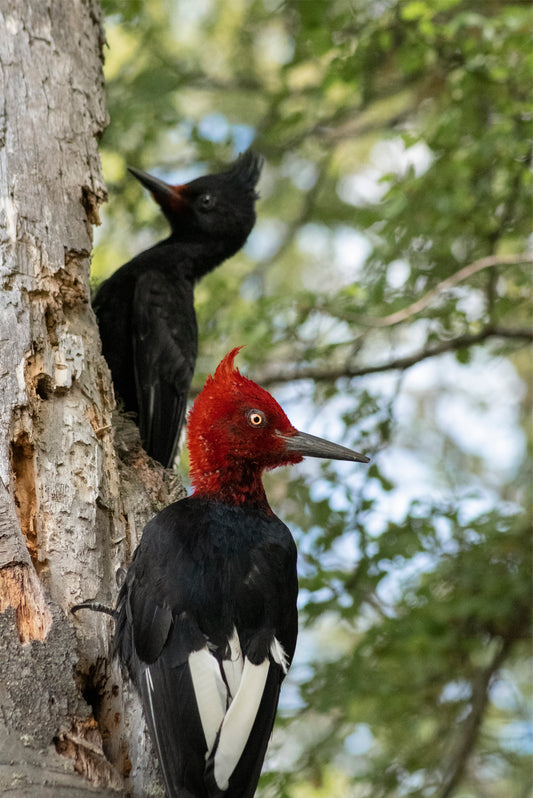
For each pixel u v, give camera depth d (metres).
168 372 9.87
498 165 13.12
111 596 6.88
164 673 6.23
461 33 13.39
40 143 7.98
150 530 6.89
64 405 7.27
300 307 12.79
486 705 12.87
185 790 5.91
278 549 7.01
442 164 12.80
